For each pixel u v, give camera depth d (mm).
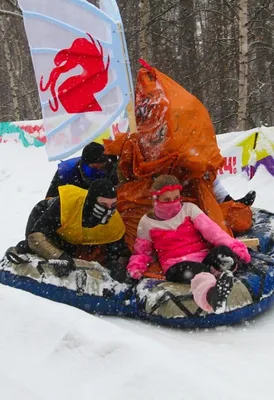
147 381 2178
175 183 3891
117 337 2537
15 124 15109
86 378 2307
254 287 3574
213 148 4395
